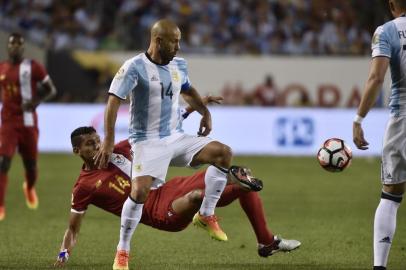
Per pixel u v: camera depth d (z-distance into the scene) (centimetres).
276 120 7444
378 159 7188
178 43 2497
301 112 7412
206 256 2825
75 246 3034
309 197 4675
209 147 2547
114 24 8981
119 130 7219
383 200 2350
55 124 7575
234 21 8994
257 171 6100
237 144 7481
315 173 6003
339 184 5347
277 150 7444
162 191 2664
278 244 2647
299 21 8912
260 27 8912
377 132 7331
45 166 6400
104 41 8806
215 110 7500
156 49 2497
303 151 7400
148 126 2542
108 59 8056
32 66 4044
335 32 8719
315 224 3650
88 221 3756
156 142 2530
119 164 2641
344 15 8806
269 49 8681
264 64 8088
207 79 8150
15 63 4041
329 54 8469
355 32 8688
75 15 9081
